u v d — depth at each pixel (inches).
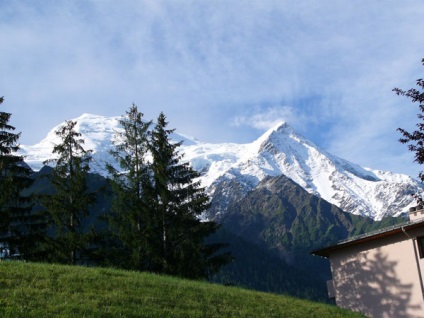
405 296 1210.0
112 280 919.0
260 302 985.5
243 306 922.1
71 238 1482.5
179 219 1537.9
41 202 1529.3
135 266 1454.2
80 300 752.3
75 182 1566.2
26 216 1471.5
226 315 833.5
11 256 1440.7
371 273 1284.4
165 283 975.6
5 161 1471.5
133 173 1572.3
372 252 1293.1
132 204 1519.4
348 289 1321.4
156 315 744.3
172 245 1530.5
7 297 714.2
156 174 1569.9
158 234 1529.3
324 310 1030.4
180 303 848.9
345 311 1073.5
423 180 643.5
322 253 1402.6
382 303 1246.9
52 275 889.5
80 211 1565.0
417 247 1210.0
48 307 693.3
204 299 914.7
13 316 625.0
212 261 1520.7
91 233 1504.7
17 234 1449.3
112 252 1491.1
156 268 1503.4
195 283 1077.8
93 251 1507.1
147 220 1515.7
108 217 1531.7
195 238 1528.1
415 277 1199.6
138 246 1467.8
